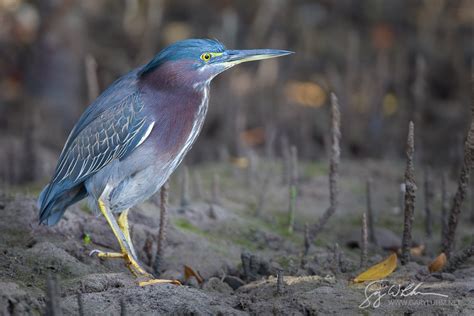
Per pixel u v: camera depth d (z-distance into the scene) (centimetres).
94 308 696
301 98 1994
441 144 1745
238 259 962
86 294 727
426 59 2080
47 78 1955
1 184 1272
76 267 807
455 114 1864
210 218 1078
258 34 2216
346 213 1168
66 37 1966
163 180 909
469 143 840
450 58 2073
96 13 2231
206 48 902
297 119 1839
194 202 1157
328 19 2323
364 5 2316
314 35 2241
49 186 901
